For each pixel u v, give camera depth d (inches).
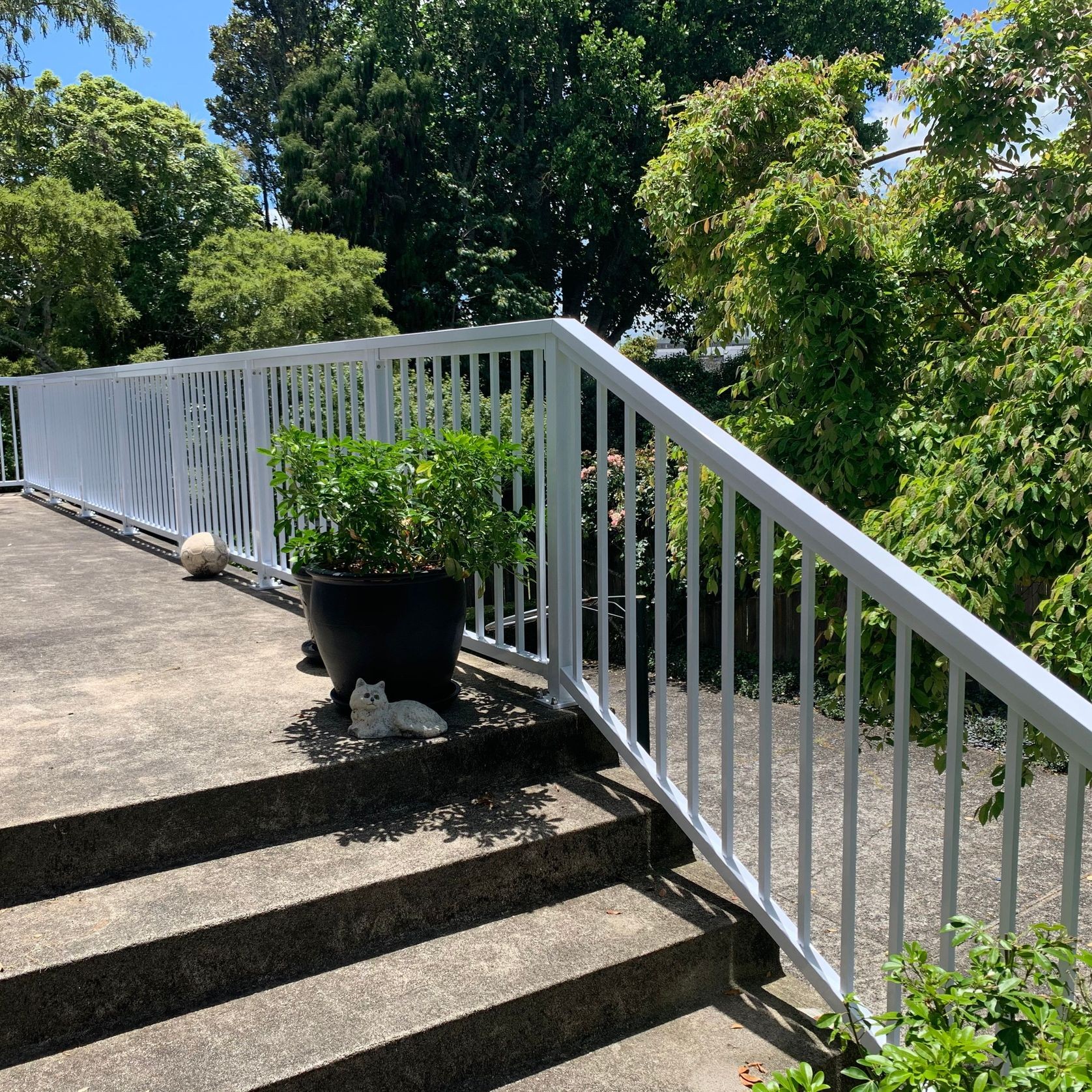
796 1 729.6
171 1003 72.3
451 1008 71.8
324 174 744.3
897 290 193.6
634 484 96.7
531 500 151.6
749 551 178.2
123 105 800.3
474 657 131.6
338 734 100.5
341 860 84.6
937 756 148.7
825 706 309.1
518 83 788.0
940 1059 47.0
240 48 1046.4
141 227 808.9
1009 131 186.7
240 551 188.7
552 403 105.4
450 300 778.8
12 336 685.9
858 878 185.0
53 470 311.1
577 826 92.2
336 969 77.8
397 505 104.2
